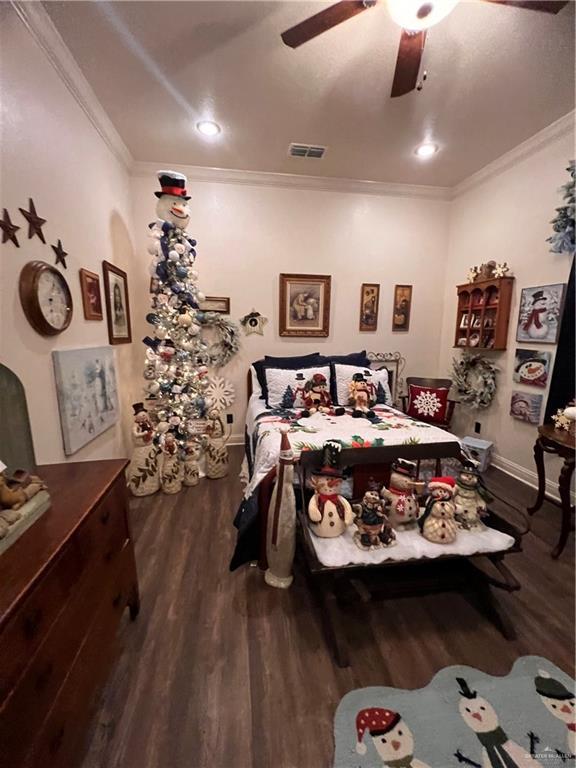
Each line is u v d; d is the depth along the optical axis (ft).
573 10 4.89
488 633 4.76
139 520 7.46
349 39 5.44
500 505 8.09
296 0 4.82
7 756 2.13
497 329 9.78
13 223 4.50
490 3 4.70
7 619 2.13
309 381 9.53
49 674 2.63
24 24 4.73
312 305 11.56
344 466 6.08
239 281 11.09
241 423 11.88
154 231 8.07
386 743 3.45
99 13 5.01
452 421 12.16
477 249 10.85
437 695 3.91
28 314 4.78
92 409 6.82
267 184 10.73
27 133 4.83
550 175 8.36
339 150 9.12
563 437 6.51
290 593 5.43
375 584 5.10
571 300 7.91
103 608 3.70
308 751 3.40
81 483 3.87
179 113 7.47
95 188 7.33
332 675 4.15
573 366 8.04
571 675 4.16
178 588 5.51
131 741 3.46
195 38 5.47
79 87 6.31
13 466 3.70
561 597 5.41
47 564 2.56
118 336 8.60
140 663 4.25
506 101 7.09
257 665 4.26
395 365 12.56
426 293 12.38
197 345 8.98
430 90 6.71
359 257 11.70
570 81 6.47
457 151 9.21
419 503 5.61
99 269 7.57
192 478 9.01
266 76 6.32
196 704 3.80
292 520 5.31
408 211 11.77
